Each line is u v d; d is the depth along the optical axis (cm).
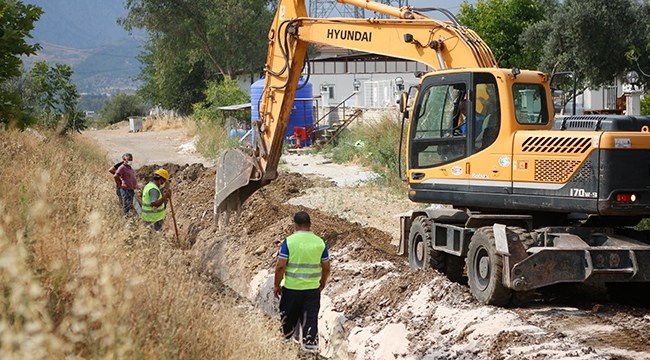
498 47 3578
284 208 1766
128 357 466
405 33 1108
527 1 3588
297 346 755
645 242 884
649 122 851
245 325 691
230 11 5384
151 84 6788
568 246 827
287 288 788
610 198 790
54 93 2697
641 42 2559
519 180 867
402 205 1792
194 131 4334
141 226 1054
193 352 554
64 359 427
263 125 1338
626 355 650
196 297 659
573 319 794
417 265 1055
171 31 5450
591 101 3400
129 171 1462
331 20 1222
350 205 1814
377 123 2867
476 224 929
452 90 973
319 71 4609
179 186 2266
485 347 704
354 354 845
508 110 884
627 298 914
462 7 3734
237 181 1339
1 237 507
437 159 980
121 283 565
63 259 567
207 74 6181
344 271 1116
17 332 409
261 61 5647
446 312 827
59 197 930
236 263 1277
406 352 766
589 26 2575
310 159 2984
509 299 851
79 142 2727
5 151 1195
